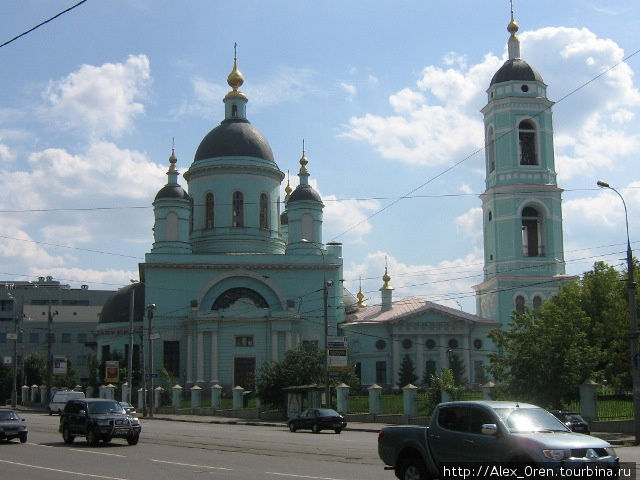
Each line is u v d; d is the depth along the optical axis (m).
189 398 71.69
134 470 21.50
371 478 19.08
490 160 79.38
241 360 73.44
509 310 75.38
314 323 76.88
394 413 50.47
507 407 15.90
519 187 76.06
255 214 80.94
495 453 15.11
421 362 77.69
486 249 79.62
